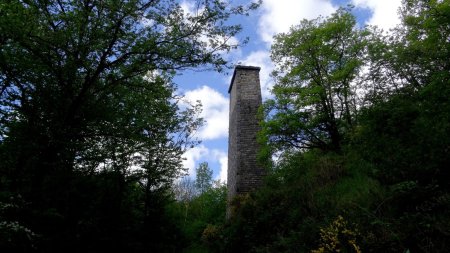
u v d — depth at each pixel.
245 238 12.60
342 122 15.77
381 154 8.16
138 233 12.78
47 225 8.13
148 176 13.20
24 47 7.82
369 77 13.18
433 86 9.45
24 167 8.05
